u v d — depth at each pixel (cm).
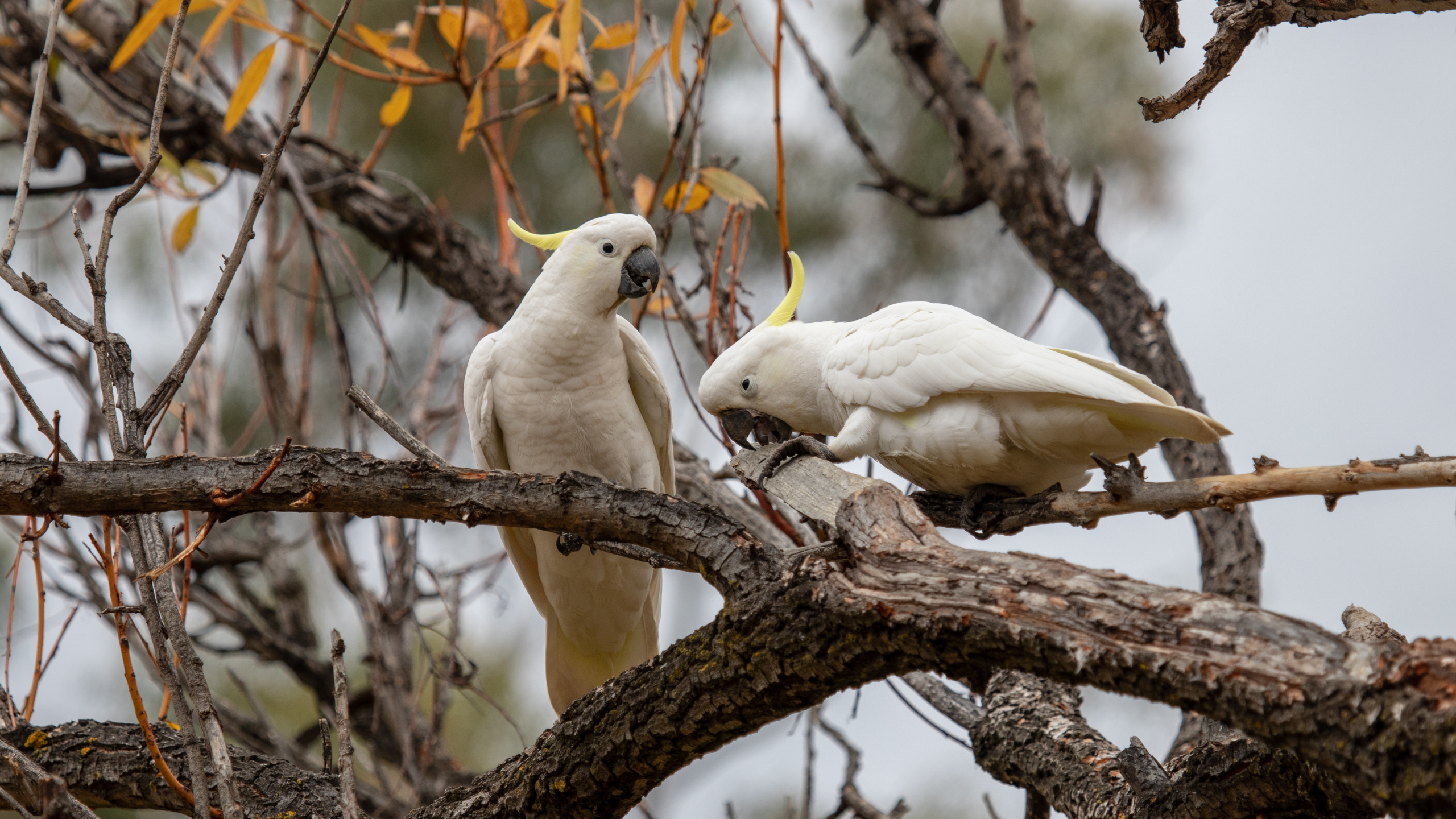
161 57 1377
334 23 595
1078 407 670
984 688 479
